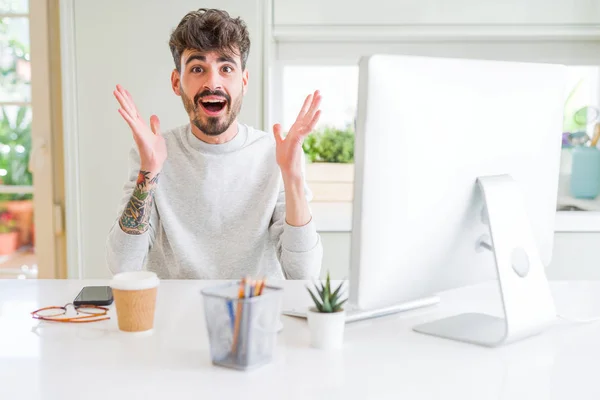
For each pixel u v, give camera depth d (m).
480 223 1.05
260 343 0.86
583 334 1.05
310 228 1.46
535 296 1.02
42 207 2.55
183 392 0.77
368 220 0.91
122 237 1.46
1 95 2.54
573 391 0.79
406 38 2.57
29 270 2.60
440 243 1.00
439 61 0.95
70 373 0.84
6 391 0.77
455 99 0.97
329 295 0.97
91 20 2.36
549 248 1.19
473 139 1.01
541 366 0.88
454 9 2.44
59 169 2.56
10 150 2.56
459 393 0.78
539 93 1.10
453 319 1.11
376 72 0.88
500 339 0.97
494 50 2.64
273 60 2.59
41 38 2.49
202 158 1.67
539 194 1.14
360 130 0.89
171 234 1.65
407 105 0.91
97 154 2.41
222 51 1.60
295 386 0.80
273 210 1.69
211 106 1.63
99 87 2.39
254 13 2.35
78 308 1.16
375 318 1.13
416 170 0.94
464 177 1.01
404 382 0.81
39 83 2.51
